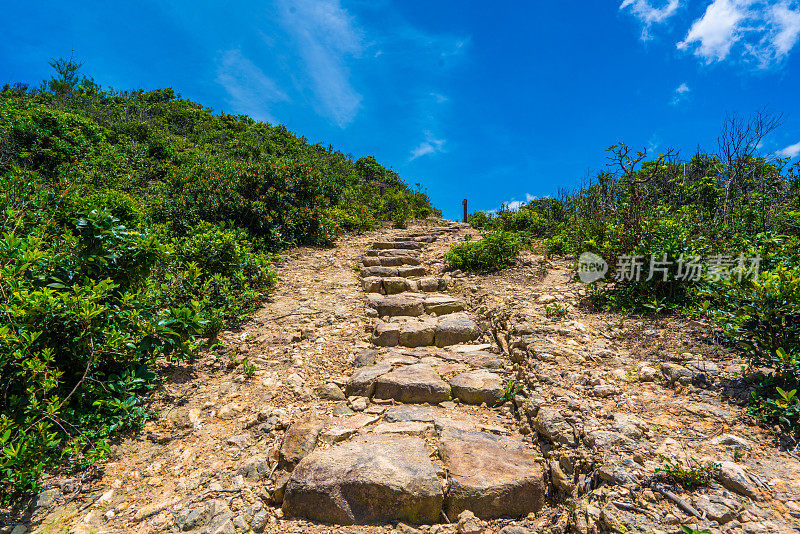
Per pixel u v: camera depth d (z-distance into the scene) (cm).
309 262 834
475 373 379
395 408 338
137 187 1141
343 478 236
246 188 956
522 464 247
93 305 303
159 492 255
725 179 797
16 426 258
